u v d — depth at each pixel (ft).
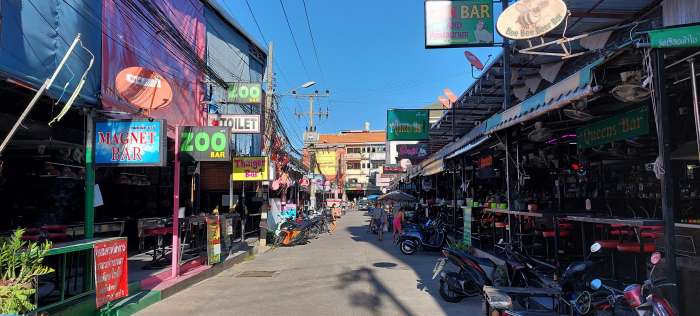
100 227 38.63
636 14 28.76
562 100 19.65
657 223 18.72
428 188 82.33
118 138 26.78
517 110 25.43
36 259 17.22
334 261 45.09
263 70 79.20
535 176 38.78
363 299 27.68
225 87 51.44
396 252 52.80
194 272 34.73
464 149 40.75
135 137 26.73
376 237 74.79
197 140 34.12
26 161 32.99
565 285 21.40
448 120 64.90
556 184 37.52
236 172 51.90
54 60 26.48
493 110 58.65
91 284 22.20
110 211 42.37
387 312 24.58
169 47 44.42
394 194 74.49
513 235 34.65
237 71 66.49
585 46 33.50
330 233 83.66
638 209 30.04
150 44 40.47
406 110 68.95
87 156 26.73
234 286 32.48
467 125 68.03
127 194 44.75
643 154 29.32
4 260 16.21
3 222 31.22
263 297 28.60
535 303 24.29
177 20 47.26
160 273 33.88
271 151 65.16
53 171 34.60
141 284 29.53
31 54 24.68
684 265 16.05
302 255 50.70
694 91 18.10
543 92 21.93
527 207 33.53
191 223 37.73
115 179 42.55
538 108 22.22
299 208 104.01
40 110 28.32
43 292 20.57
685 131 24.29
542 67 40.63
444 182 74.18
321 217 82.99
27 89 24.94
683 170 26.91
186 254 41.32
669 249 15.75
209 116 50.88
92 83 30.42
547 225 30.22
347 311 24.84
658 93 15.89
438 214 67.10
